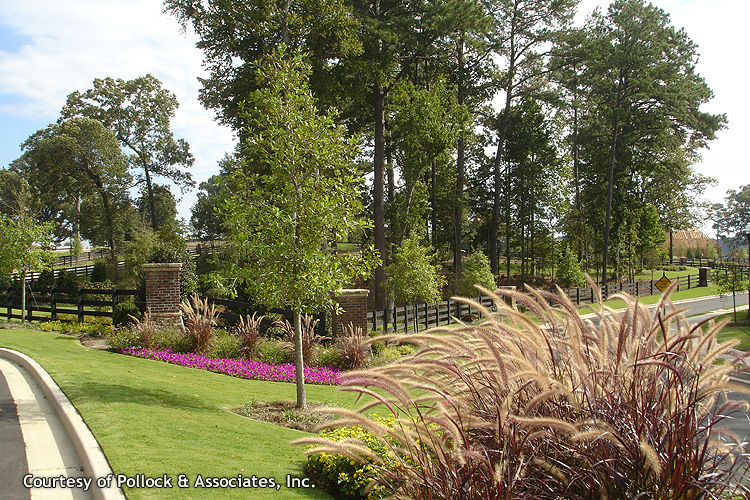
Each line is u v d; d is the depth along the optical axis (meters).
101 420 6.22
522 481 3.20
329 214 8.66
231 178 9.01
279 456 5.87
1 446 5.78
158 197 55.34
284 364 12.94
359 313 15.65
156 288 15.51
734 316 21.42
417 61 31.84
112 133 48.38
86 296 28.12
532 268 47.59
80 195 50.69
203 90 26.92
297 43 23.94
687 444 3.02
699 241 85.50
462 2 26.80
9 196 54.50
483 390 3.73
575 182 53.88
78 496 4.56
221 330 15.27
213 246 41.94
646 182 58.03
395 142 31.66
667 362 3.22
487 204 45.97
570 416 3.30
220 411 7.92
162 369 11.04
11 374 9.38
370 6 29.59
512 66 38.94
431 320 22.02
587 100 42.69
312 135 8.83
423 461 3.52
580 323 3.61
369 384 3.44
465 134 34.94
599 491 3.09
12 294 19.08
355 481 4.70
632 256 48.94
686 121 39.84
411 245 24.50
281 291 8.51
